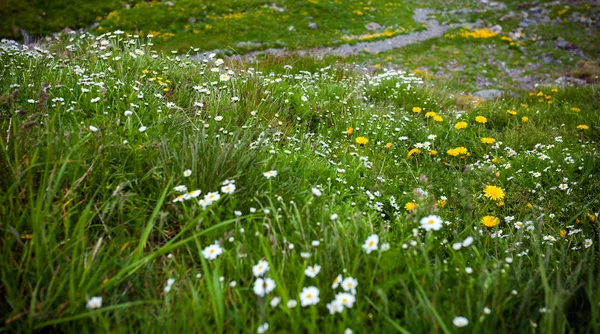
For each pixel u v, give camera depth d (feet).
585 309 6.27
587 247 8.15
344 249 6.81
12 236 6.10
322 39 83.30
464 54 72.08
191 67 17.40
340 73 27.76
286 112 15.94
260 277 6.32
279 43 78.54
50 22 80.94
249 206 8.07
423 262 6.99
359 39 84.43
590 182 12.44
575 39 78.07
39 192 6.41
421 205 8.46
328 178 10.37
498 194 10.94
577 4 95.81
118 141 9.10
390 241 7.42
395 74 27.12
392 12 103.60
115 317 5.47
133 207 7.62
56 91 11.75
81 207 7.38
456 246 6.55
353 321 5.30
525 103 27.84
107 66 14.87
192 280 6.44
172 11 90.12
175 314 5.68
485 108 21.62
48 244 6.14
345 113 17.35
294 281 6.15
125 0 94.48
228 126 12.20
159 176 8.23
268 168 9.49
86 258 5.95
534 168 13.62
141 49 18.63
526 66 64.18
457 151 13.85
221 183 8.02
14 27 76.28
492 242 9.09
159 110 11.78
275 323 5.53
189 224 6.58
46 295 5.41
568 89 30.07
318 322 5.74
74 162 7.70
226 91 15.62
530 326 5.58
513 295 6.11
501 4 107.34
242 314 5.64
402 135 16.74
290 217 7.72
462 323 5.08
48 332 5.37
